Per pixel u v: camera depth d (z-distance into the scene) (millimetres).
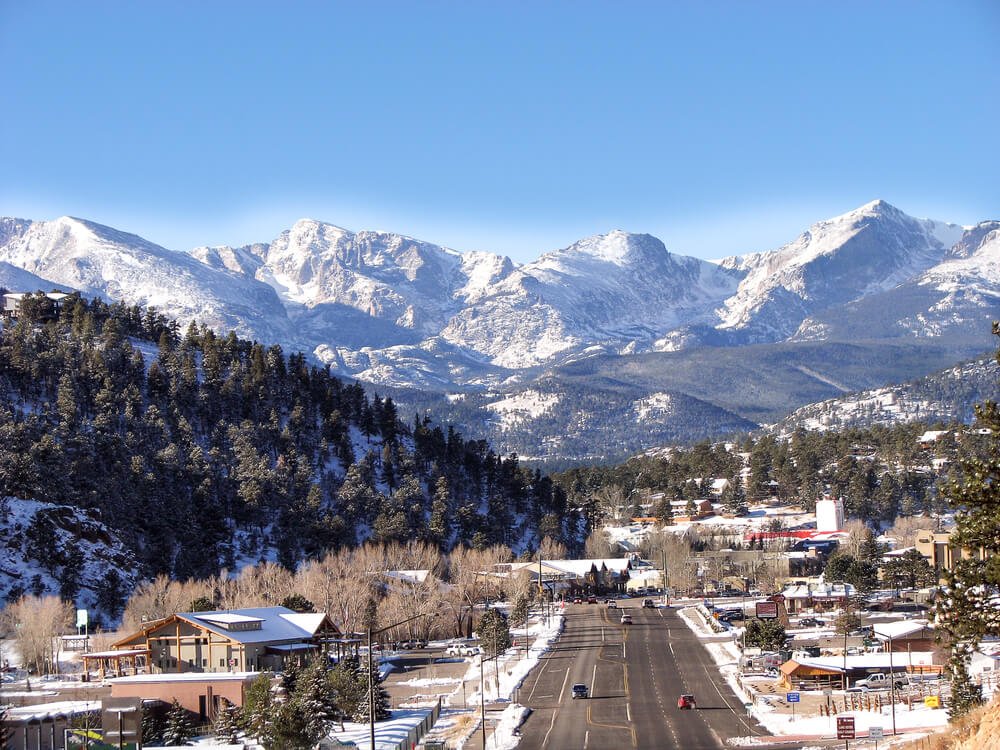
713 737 146625
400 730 152250
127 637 199750
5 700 171375
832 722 153625
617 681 194000
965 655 135875
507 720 161875
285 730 134750
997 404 75000
